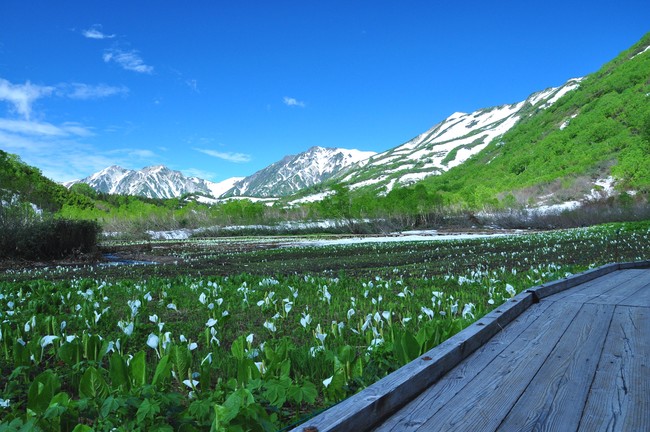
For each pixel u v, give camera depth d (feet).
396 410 8.89
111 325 21.35
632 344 13.15
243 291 29.04
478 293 28.48
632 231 89.76
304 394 10.07
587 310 18.20
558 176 340.18
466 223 200.85
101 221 185.57
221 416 7.79
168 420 9.12
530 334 14.64
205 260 69.10
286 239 142.51
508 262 50.14
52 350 15.90
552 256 53.98
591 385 10.01
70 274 49.80
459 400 9.37
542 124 631.97
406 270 47.03
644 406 8.83
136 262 69.15
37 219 73.31
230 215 215.92
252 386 10.13
